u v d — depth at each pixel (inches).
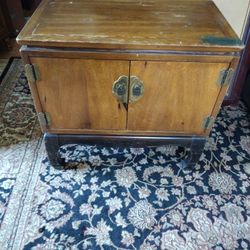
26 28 30.1
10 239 33.1
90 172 41.6
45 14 33.7
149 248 33.0
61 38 28.2
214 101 33.4
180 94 32.5
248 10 43.0
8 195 37.8
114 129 36.7
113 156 44.3
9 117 51.4
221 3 42.7
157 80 31.1
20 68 65.5
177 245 33.5
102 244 33.2
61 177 40.6
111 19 33.1
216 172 42.6
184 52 28.9
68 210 36.4
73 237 33.7
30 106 54.2
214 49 28.6
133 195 38.7
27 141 46.4
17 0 76.4
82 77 30.8
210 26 32.7
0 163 42.3
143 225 35.3
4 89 58.4
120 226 35.0
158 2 38.4
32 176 40.5
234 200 38.7
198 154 39.9
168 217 36.3
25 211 36.1
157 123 35.9
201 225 35.6
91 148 45.5
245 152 46.3
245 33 45.4
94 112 34.5
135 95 32.4
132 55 28.7
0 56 70.8
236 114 54.3
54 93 32.3
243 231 35.2
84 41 27.9
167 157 44.5
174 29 31.5
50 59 29.1
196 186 40.4
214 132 50.0
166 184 40.4
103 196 38.4
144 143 38.7
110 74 30.6
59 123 35.8
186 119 35.4
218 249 33.3
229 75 30.7
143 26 31.8
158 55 28.8
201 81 31.2
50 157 39.9
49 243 32.9
